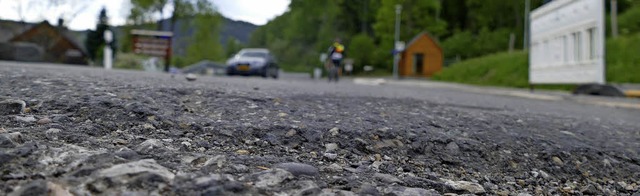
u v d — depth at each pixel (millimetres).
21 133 1761
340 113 2920
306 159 1913
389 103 3781
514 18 51031
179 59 44656
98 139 1837
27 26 25703
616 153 2645
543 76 11258
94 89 2920
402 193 1568
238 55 20344
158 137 1964
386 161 2049
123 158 1524
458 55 54781
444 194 1712
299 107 3018
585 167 2373
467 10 64938
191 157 1664
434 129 2643
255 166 1672
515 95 9594
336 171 1774
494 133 2750
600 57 8516
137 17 38844
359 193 1527
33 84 2980
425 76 44781
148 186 1291
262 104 2988
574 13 9461
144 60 23891
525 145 2553
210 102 2873
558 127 3328
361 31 72062
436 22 60750
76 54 24906
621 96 8906
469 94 8633
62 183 1257
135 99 2633
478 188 1841
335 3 68500
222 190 1327
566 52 9961
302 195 1410
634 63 16172
